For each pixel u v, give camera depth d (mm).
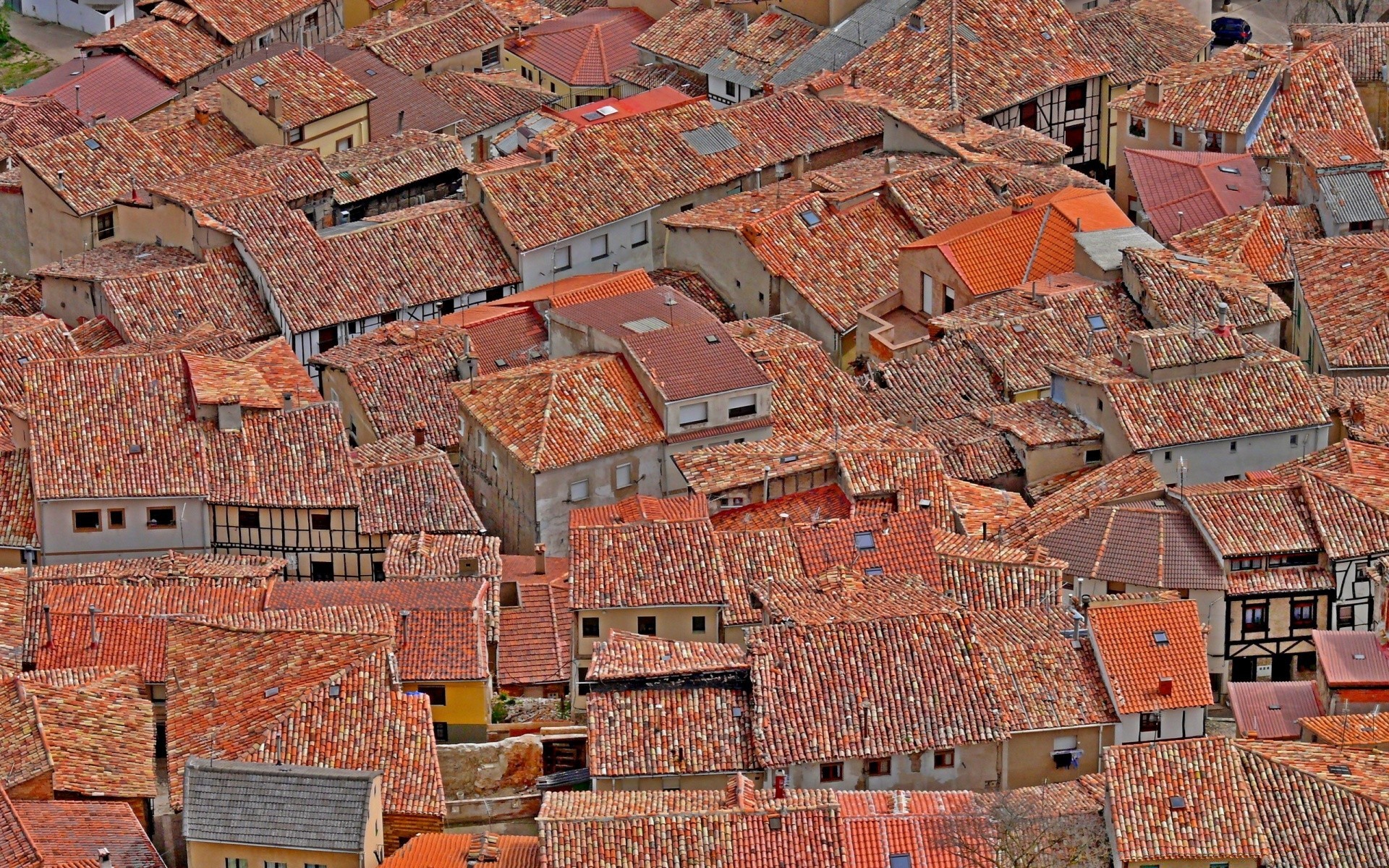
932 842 123438
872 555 148500
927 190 190625
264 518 159250
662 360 166500
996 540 152625
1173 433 159500
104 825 129250
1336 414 164125
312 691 136000
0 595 149375
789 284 183000
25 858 124312
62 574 150375
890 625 137250
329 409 163750
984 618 141000
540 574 153625
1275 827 123125
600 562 147000
